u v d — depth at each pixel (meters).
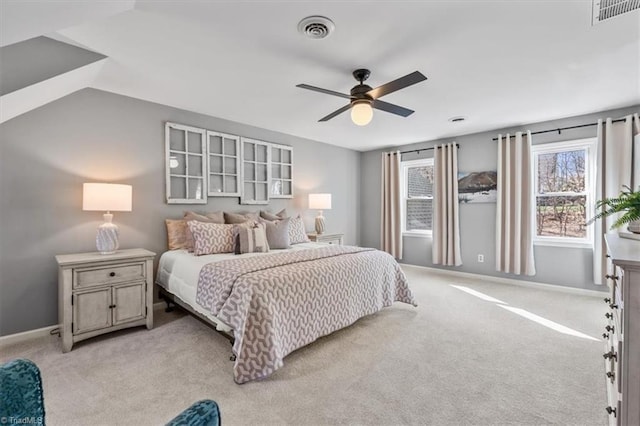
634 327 1.05
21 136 2.51
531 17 1.77
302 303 2.25
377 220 5.91
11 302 2.48
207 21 1.81
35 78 2.00
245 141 4.10
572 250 3.86
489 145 4.47
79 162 2.80
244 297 2.01
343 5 1.67
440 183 4.95
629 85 2.79
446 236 4.86
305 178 5.00
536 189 4.16
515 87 2.83
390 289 3.12
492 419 1.57
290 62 2.34
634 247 1.32
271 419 1.57
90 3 1.41
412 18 1.78
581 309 3.24
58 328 2.66
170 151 3.39
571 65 2.39
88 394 1.78
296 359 2.20
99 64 2.34
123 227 3.07
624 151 3.35
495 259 4.44
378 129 4.41
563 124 3.86
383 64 2.36
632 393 1.06
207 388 1.84
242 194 4.05
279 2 1.64
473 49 2.14
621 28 1.88
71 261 2.33
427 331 2.69
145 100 3.20
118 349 2.34
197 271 2.53
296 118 3.85
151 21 1.81
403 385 1.87
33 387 0.84
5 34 1.39
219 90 2.92
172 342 2.47
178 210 3.48
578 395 1.76
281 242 3.56
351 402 1.71
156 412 1.63
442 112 3.60
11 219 2.48
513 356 2.23
